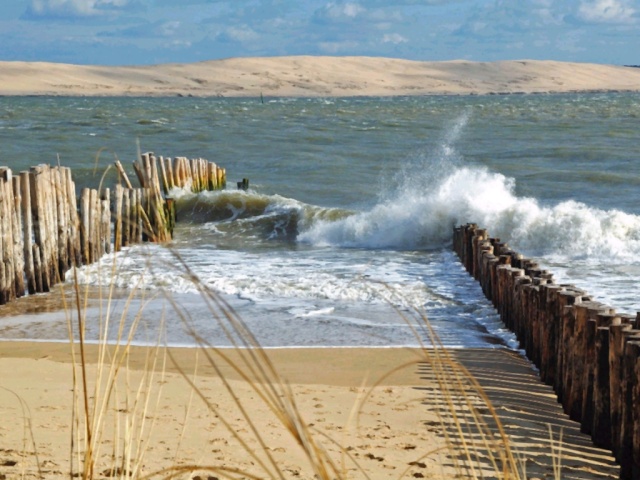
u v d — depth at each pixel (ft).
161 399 21.63
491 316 34.99
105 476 13.20
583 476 17.24
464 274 44.57
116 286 39.73
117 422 8.03
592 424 20.59
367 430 19.83
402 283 41.57
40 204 39.96
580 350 21.52
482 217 53.11
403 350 29.43
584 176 84.28
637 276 43.19
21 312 36.06
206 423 19.51
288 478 15.40
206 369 26.23
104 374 24.66
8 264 38.14
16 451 16.19
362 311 35.99
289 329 32.78
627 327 18.76
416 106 279.08
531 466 17.38
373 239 55.98
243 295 39.01
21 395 21.90
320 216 60.44
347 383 25.17
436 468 16.57
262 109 246.68
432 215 55.16
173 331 31.78
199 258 49.75
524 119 183.42
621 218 51.42
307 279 42.01
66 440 17.24
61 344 30.19
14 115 209.36
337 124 164.96
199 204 65.05
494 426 20.61
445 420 20.88
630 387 17.44
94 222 45.19
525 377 26.35
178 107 273.54
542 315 26.09
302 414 21.29
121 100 406.21
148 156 54.29
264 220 61.46
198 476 14.69
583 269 45.65
